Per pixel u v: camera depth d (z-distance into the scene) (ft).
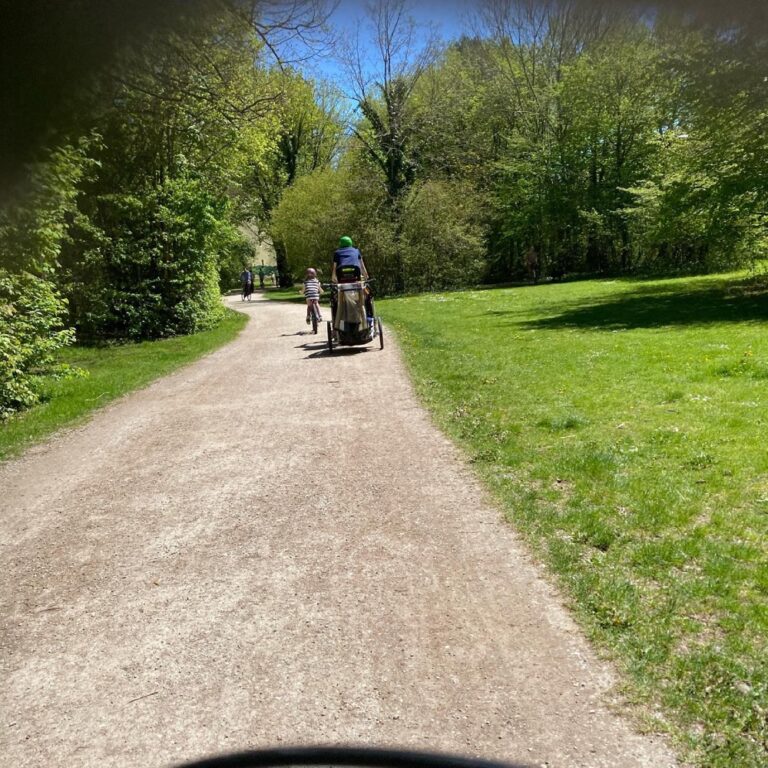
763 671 8.97
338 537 14.74
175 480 19.60
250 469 20.24
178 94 29.48
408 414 25.95
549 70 135.23
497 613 11.08
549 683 9.14
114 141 40.57
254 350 50.39
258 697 9.26
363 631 10.81
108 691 9.63
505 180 143.64
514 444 20.61
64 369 35.99
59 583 13.32
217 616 11.61
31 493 19.25
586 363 34.86
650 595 11.22
